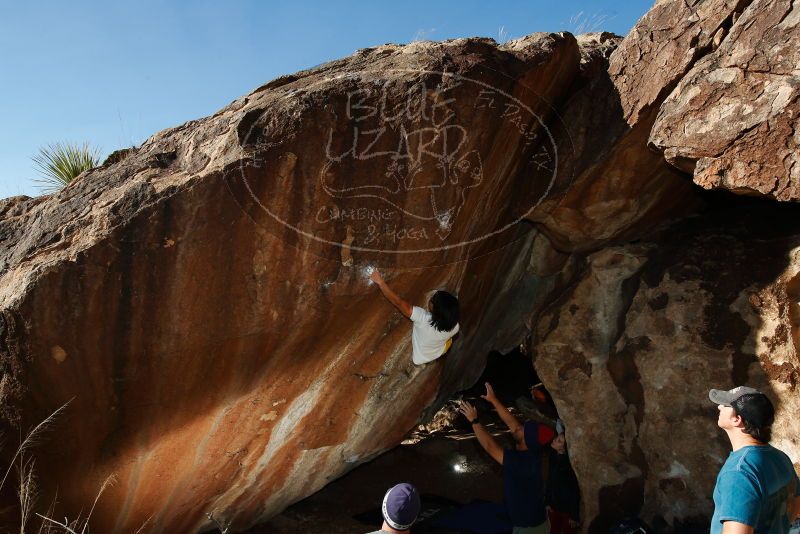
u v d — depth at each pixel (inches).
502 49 134.0
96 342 102.4
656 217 168.7
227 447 133.6
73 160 161.5
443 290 147.3
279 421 137.6
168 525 144.3
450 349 168.6
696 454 142.3
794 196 104.6
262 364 123.5
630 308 159.2
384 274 124.8
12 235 110.0
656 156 144.1
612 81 145.4
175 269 104.5
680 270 155.1
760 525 84.6
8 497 103.6
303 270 115.4
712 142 114.3
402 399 167.9
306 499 195.5
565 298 170.1
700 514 140.3
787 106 106.0
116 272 100.7
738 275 146.6
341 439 158.7
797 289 135.8
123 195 102.7
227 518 160.1
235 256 108.7
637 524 139.5
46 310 96.7
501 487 203.9
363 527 176.1
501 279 180.4
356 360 142.5
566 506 164.4
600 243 170.6
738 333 141.7
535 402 244.7
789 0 111.2
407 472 218.1
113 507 122.6
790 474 89.5
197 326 109.7
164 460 123.6
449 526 170.6
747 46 114.3
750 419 89.4
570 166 149.0
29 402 100.4
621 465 154.3
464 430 259.8
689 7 130.0
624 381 156.3
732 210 166.4
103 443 112.9
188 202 102.7
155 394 113.3
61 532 111.5
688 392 145.3
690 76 121.3
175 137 121.2
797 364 132.6
